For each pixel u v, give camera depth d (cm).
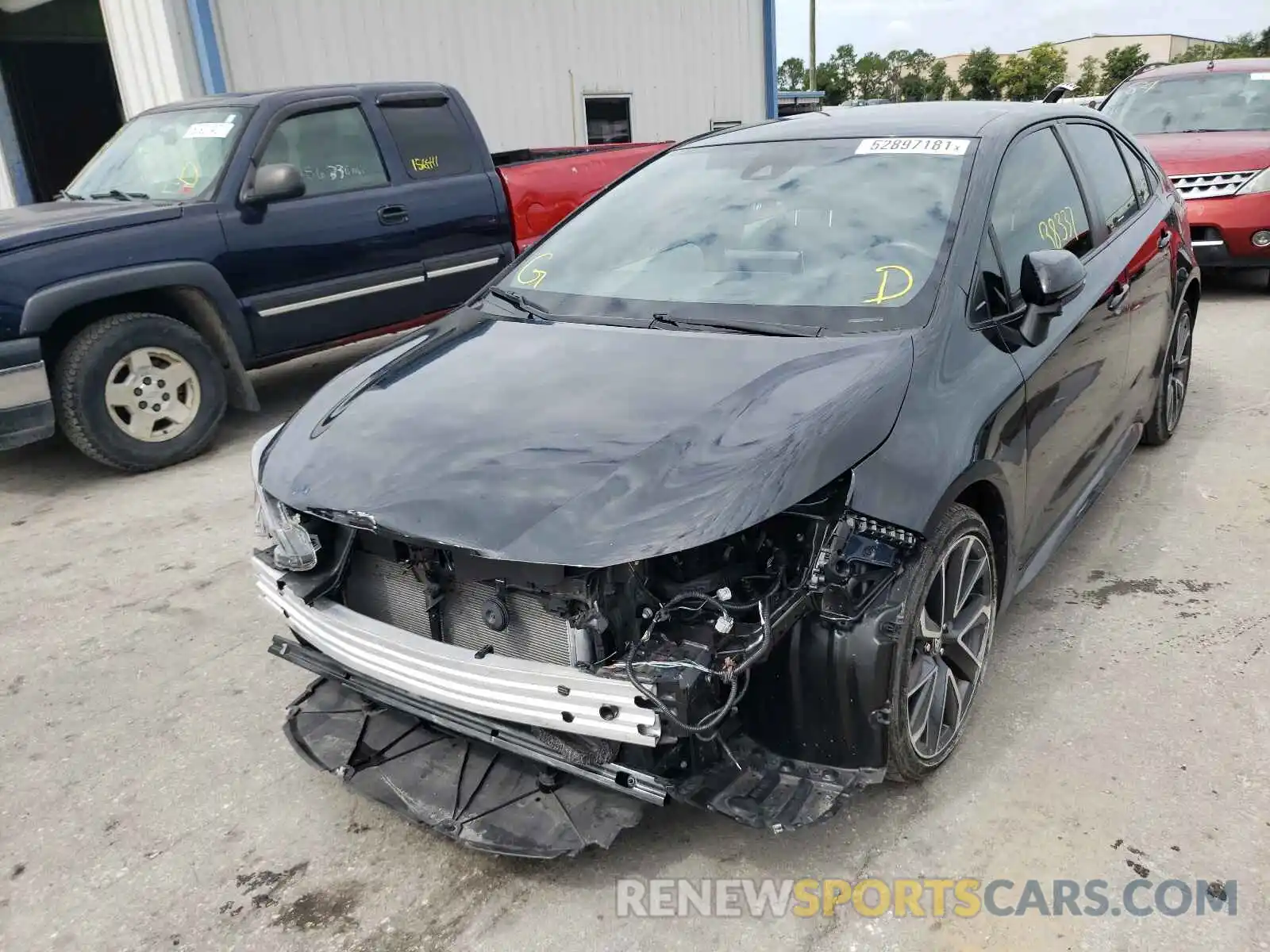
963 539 258
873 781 230
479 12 1092
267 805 279
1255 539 394
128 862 259
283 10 929
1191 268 474
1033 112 364
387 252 629
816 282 293
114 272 519
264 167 562
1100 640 330
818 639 225
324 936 230
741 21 1447
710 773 224
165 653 364
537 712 216
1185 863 234
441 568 233
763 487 213
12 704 336
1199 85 892
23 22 1198
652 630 212
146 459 552
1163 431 489
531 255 365
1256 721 284
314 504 237
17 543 472
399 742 263
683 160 376
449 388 274
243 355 577
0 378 488
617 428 236
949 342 267
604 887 238
